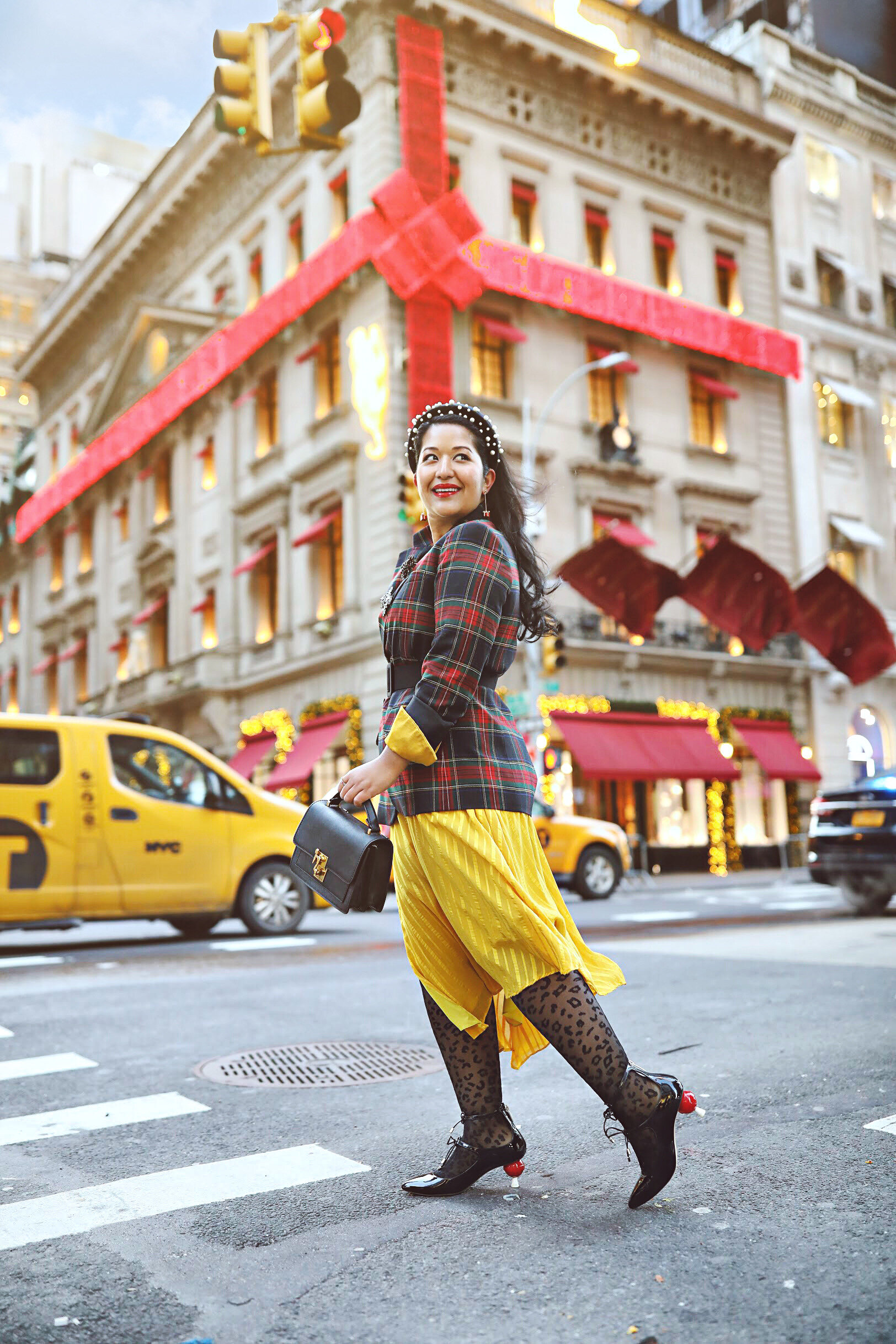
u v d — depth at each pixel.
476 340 23.08
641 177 26.20
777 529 27.73
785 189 29.53
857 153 31.62
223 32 7.54
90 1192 2.71
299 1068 4.14
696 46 27.88
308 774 21.80
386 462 21.33
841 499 29.28
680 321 25.88
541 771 18.70
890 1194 2.52
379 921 12.11
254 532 26.09
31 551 40.84
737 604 24.02
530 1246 2.26
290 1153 3.01
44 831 8.88
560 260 23.91
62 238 64.81
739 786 26.36
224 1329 1.94
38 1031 5.04
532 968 2.35
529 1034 2.61
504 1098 3.62
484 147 23.30
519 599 2.57
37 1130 3.34
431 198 21.80
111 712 31.42
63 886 8.91
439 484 2.59
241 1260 2.25
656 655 24.27
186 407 28.64
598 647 23.33
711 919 10.64
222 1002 5.75
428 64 22.20
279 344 25.30
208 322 27.94
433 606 2.50
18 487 42.25
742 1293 2.00
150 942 9.82
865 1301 1.95
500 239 23.28
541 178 24.28
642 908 12.50
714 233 27.66
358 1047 4.51
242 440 26.94
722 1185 2.61
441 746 2.44
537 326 23.83
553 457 23.66
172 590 29.38
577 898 14.85
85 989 6.41
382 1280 2.12
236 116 7.52
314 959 7.94
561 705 22.66
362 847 2.30
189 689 26.47
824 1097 3.47
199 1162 2.96
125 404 32.38
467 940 2.39
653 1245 2.24
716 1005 5.22
